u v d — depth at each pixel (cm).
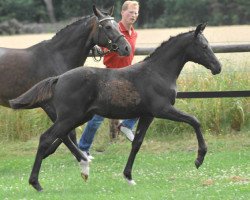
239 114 1593
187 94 1464
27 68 1322
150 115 1135
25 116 1603
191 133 1584
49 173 1300
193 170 1286
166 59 1138
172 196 1034
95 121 1408
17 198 1056
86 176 1166
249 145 1508
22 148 1552
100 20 1306
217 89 1623
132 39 1418
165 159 1411
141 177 1228
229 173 1231
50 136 1102
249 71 1680
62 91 1099
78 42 1330
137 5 1409
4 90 1329
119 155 1483
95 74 1108
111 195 1056
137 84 1116
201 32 1155
